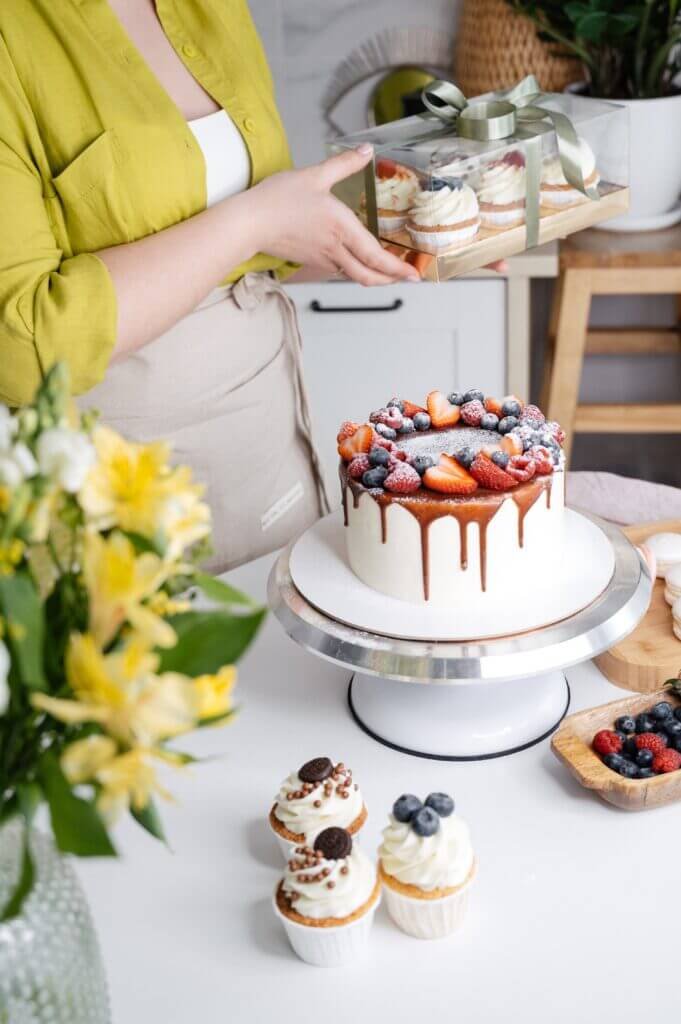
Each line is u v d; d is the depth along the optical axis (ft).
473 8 8.41
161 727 2.07
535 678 4.03
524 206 5.37
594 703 4.22
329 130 9.32
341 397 8.75
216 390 5.36
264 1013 3.12
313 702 4.29
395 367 8.61
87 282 4.51
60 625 2.36
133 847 3.67
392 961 3.26
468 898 3.34
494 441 4.26
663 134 8.00
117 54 4.84
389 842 3.34
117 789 2.03
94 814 2.14
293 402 5.86
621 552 4.31
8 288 4.49
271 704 4.28
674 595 4.60
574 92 8.21
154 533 2.26
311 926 3.15
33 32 4.64
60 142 4.73
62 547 2.36
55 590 2.38
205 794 3.85
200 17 5.23
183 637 2.33
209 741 4.09
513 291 8.24
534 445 4.10
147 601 2.35
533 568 4.06
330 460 8.93
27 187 4.60
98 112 4.73
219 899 3.47
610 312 9.80
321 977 3.22
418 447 4.25
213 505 5.51
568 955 3.23
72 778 2.09
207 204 5.16
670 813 3.71
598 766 3.71
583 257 8.07
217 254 4.72
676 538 4.88
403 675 3.71
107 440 2.34
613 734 3.88
